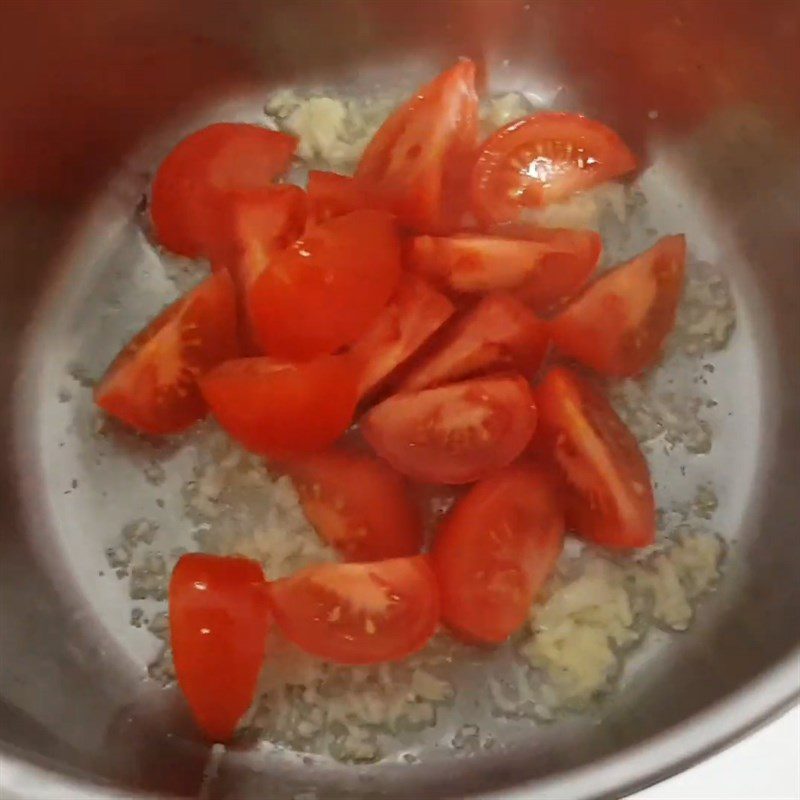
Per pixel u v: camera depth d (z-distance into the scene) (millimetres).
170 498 350
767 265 368
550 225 373
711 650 320
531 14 383
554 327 344
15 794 255
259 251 347
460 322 344
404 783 307
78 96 366
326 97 401
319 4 379
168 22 367
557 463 333
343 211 354
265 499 342
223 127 374
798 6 327
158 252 384
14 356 369
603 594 328
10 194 361
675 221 384
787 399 358
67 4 344
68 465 359
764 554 336
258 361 330
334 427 327
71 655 331
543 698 320
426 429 327
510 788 251
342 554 331
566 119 372
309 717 319
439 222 363
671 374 362
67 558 348
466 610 315
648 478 340
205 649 301
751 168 369
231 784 305
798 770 250
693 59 364
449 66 402
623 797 247
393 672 323
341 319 329
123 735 308
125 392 343
